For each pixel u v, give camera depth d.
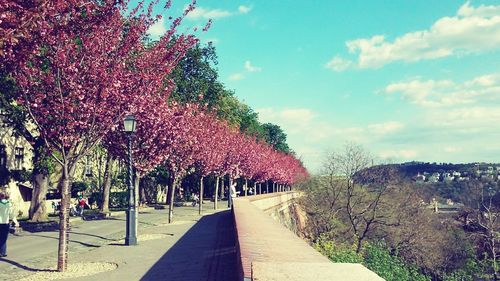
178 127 22.97
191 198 73.31
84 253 15.29
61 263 11.66
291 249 6.21
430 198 79.62
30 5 9.78
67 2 11.24
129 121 16.92
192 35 16.97
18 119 25.80
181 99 46.34
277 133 141.50
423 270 60.53
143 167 21.25
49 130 11.97
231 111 71.12
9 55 10.76
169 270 11.29
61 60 11.41
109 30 12.41
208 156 35.41
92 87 11.88
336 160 65.31
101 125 12.55
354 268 3.91
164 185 66.75
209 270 11.05
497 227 69.38
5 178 36.91
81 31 12.03
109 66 12.66
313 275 3.57
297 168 124.00
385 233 59.47
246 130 80.75
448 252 66.38
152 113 19.00
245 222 11.38
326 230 61.12
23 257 14.77
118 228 25.56
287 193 57.44
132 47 13.30
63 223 11.80
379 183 63.03
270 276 3.53
